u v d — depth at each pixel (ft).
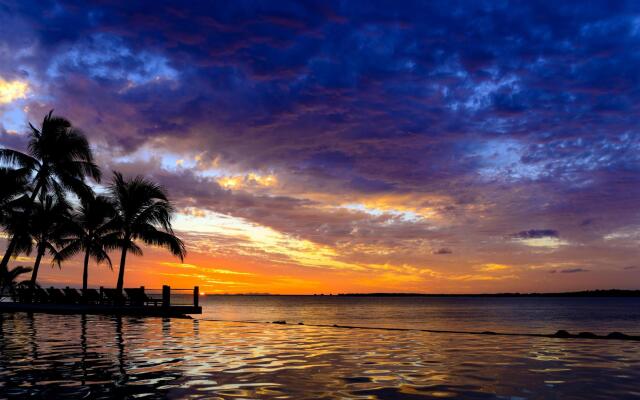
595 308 367.45
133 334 43.09
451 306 412.98
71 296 88.94
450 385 20.74
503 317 212.43
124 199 91.91
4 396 18.45
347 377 22.48
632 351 31.40
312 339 39.63
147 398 18.25
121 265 91.45
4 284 96.94
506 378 22.22
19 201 88.94
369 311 276.00
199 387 20.20
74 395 18.67
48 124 87.51
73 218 100.37
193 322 59.26
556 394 19.08
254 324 56.54
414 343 36.55
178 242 95.04
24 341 36.88
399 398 18.38
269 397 18.48
